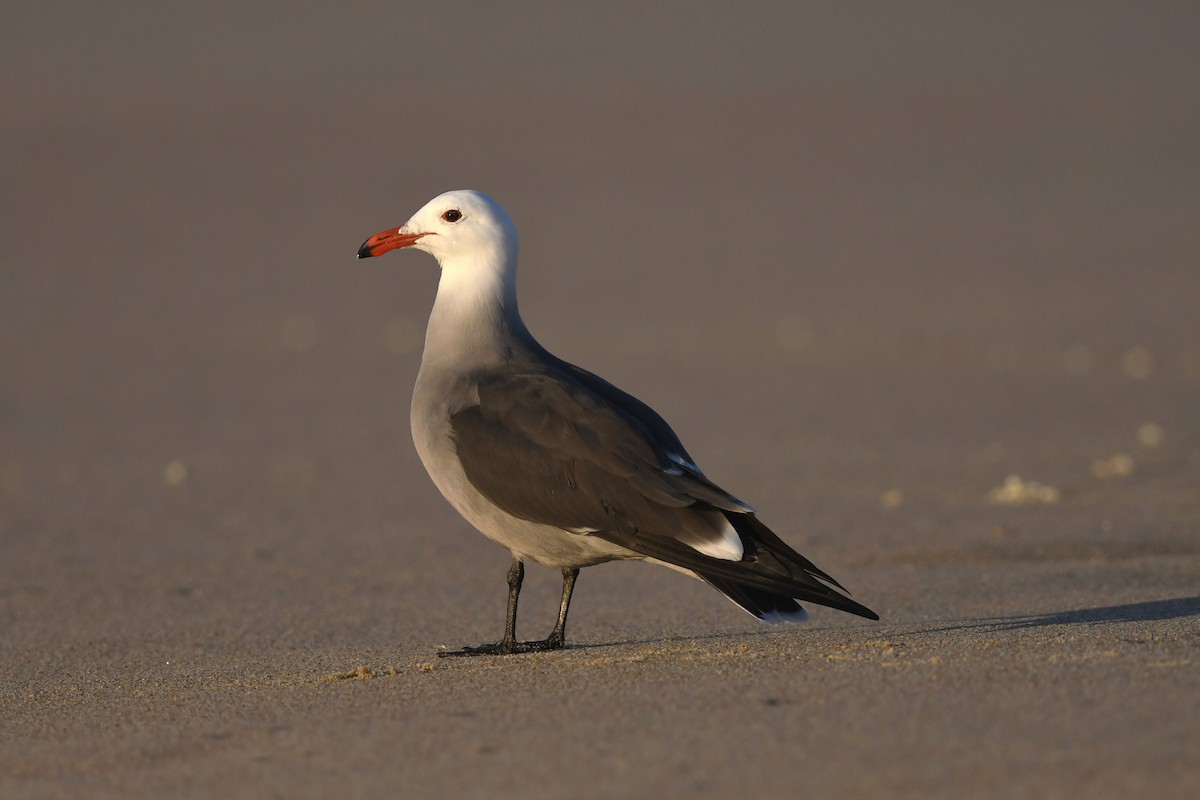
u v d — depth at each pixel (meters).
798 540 12.98
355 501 15.29
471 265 9.14
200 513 14.91
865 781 5.54
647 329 24.72
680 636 9.18
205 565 12.80
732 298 27.45
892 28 73.06
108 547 13.57
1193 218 34.78
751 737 6.07
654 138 50.19
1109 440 16.88
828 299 27.12
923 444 17.05
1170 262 29.67
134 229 37.34
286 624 10.55
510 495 8.18
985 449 16.69
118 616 11.01
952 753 5.75
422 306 27.98
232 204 40.88
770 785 5.56
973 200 38.44
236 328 26.03
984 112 52.62
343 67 67.81
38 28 73.75
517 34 74.31
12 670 9.34
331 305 28.12
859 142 48.38
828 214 37.28
